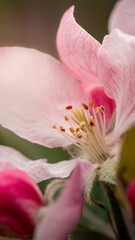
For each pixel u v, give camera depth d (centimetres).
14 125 17
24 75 17
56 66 17
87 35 16
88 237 16
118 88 16
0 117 17
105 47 15
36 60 17
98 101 17
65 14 16
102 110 17
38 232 13
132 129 13
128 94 16
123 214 15
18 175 14
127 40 14
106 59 15
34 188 14
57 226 13
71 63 16
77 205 13
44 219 13
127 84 16
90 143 16
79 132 17
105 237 16
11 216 14
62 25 16
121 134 16
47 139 17
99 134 17
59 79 17
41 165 15
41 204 14
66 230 13
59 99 17
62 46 16
